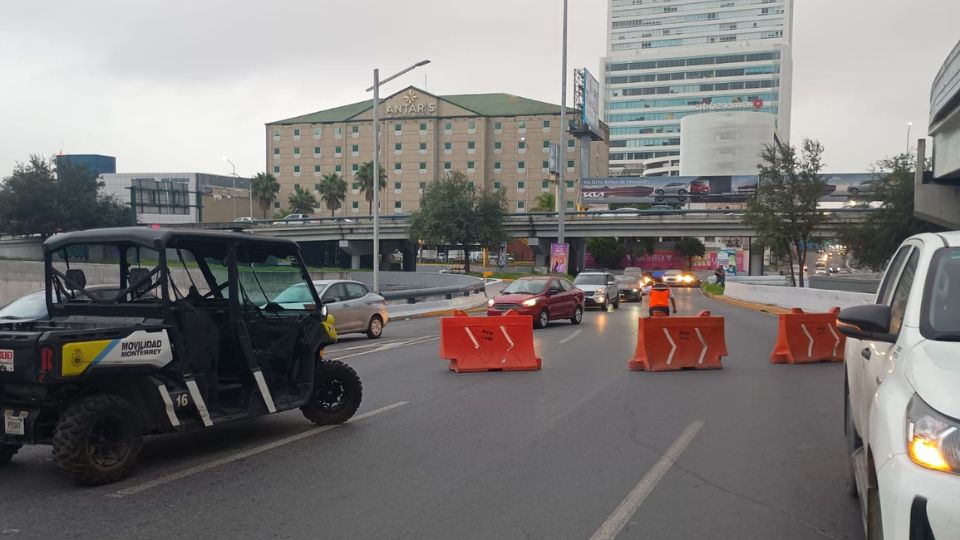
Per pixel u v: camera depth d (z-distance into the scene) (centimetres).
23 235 7262
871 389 488
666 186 8706
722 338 1412
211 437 843
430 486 648
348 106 12650
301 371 857
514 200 11419
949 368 379
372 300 2111
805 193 4019
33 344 611
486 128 11500
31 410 655
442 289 3397
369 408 1013
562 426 892
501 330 1394
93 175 7662
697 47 17050
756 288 4009
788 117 16700
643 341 1383
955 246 478
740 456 748
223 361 785
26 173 7194
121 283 781
